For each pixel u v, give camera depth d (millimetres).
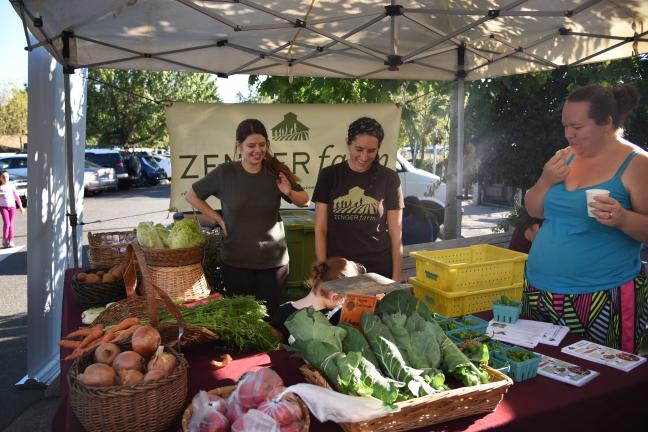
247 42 4531
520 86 7215
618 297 2418
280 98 7020
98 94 28562
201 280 3115
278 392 1574
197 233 3127
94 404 1518
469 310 2918
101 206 16453
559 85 7285
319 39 4621
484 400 1694
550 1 3740
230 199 3432
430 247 4875
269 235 3504
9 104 43062
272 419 1437
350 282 2135
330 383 1712
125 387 1521
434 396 1594
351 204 3271
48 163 4211
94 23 3822
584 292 2453
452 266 2840
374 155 3180
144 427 1562
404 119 7039
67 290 3383
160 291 2023
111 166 22391
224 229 3523
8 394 4020
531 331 2426
